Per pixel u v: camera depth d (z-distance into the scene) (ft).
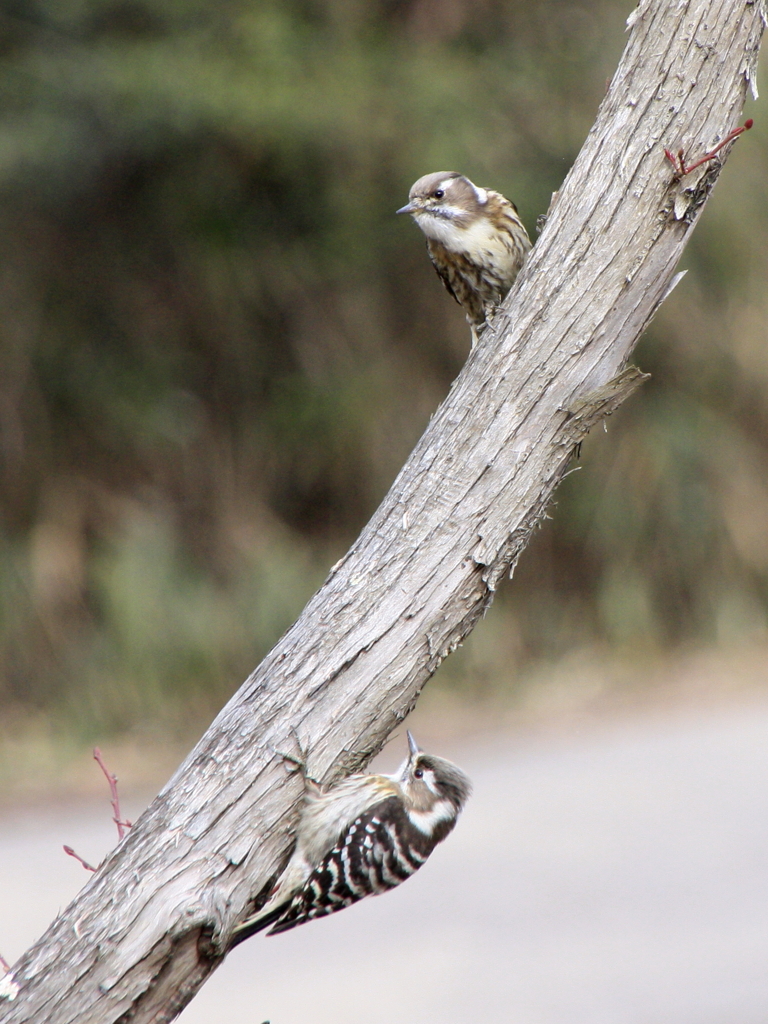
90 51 52.95
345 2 56.24
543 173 56.29
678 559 58.80
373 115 53.78
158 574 53.11
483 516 12.55
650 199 12.45
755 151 59.00
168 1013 11.73
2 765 47.83
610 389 12.58
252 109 51.19
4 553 53.16
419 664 12.48
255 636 53.93
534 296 12.67
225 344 56.24
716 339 60.03
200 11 53.83
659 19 12.51
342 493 58.18
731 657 55.67
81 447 55.11
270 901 15.62
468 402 12.71
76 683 52.01
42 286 54.54
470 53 58.03
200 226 54.39
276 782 12.16
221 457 56.85
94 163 52.75
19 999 11.43
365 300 57.47
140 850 11.92
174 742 50.06
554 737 46.03
